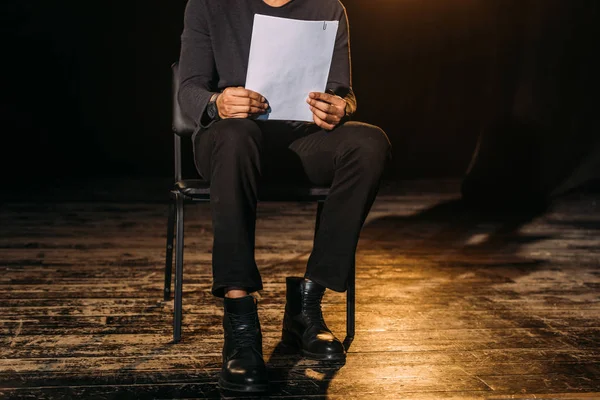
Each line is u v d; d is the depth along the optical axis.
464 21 7.31
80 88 7.27
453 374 1.63
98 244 3.16
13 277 2.50
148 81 7.33
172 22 7.34
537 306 2.27
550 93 4.50
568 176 4.66
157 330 1.92
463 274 2.73
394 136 7.47
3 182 5.48
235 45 1.75
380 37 7.43
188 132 1.92
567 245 3.40
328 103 1.65
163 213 4.17
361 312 2.15
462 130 7.45
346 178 1.62
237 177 1.52
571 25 4.44
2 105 7.04
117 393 1.47
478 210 4.52
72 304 2.16
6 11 7.07
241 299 1.53
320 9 1.82
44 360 1.66
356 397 1.48
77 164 6.81
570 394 1.48
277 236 3.49
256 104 1.57
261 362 1.50
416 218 4.16
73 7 7.18
